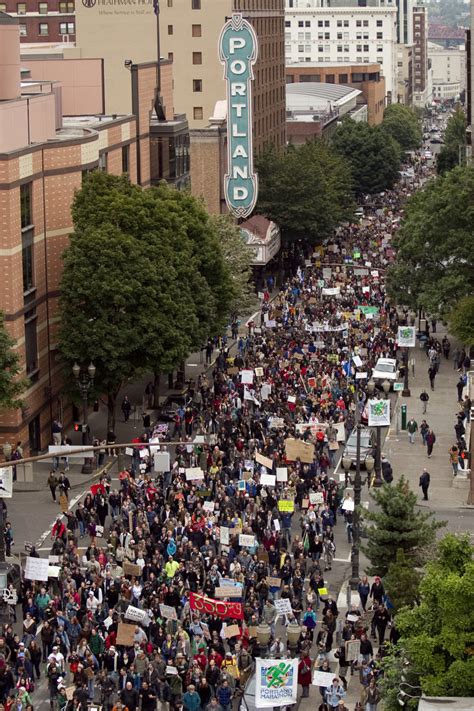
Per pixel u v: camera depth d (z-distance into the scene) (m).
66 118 174.88
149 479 107.62
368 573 86.19
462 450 122.88
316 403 134.00
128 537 94.06
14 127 126.56
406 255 172.00
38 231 130.00
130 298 128.00
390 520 85.50
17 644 79.75
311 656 83.19
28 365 128.38
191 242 140.50
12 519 110.19
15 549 102.81
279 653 78.12
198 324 134.50
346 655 78.44
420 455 129.38
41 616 84.50
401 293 173.12
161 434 121.69
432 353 155.62
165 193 147.88
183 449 118.62
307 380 141.75
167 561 89.88
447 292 167.00
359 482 91.62
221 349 161.25
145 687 73.00
